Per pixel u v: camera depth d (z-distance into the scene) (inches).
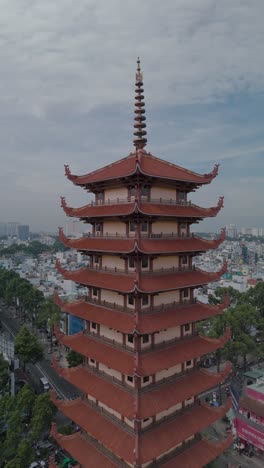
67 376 1600.6
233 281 7751.0
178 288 1416.1
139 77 1589.6
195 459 1444.4
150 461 1352.1
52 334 5049.2
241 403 2908.5
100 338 1534.2
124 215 1368.1
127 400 1325.0
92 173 1641.2
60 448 2588.6
